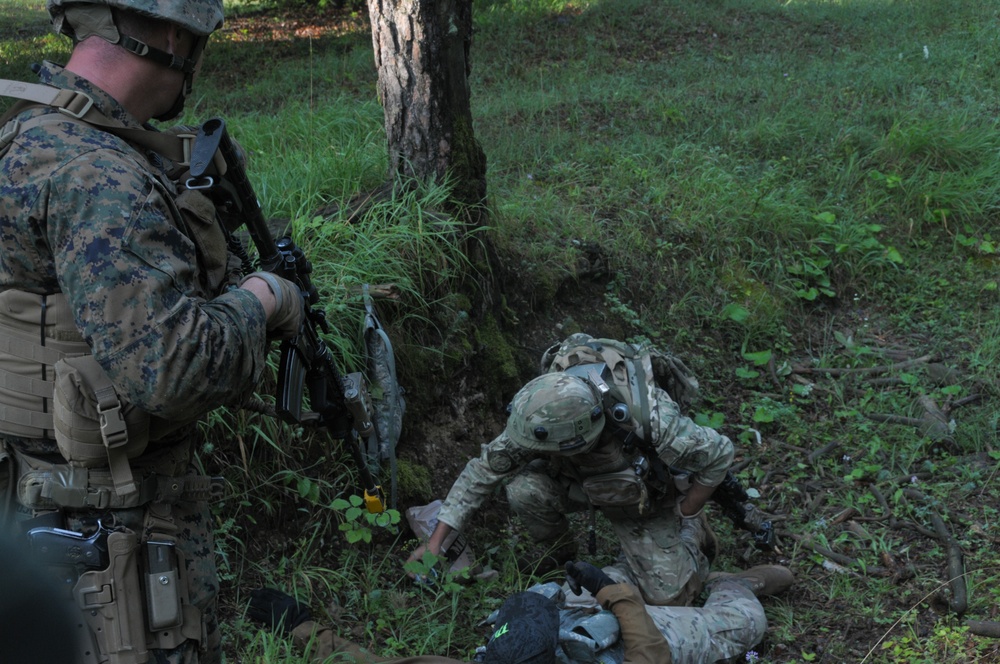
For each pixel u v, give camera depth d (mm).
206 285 1754
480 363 4168
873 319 5285
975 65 7895
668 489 3311
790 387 4785
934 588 3381
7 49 10062
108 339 1472
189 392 1514
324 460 3469
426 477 3781
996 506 3812
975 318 5184
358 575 3336
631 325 4840
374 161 4566
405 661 2729
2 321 1602
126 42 1625
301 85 8258
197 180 1673
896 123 6430
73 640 1004
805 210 5637
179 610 1695
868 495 3957
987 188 5957
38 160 1521
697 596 3467
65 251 1487
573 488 3346
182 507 1790
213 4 1715
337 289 3596
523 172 5676
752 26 9945
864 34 9438
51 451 1664
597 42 9414
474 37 9586
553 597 2881
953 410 4500
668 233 5258
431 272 3965
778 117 6691
